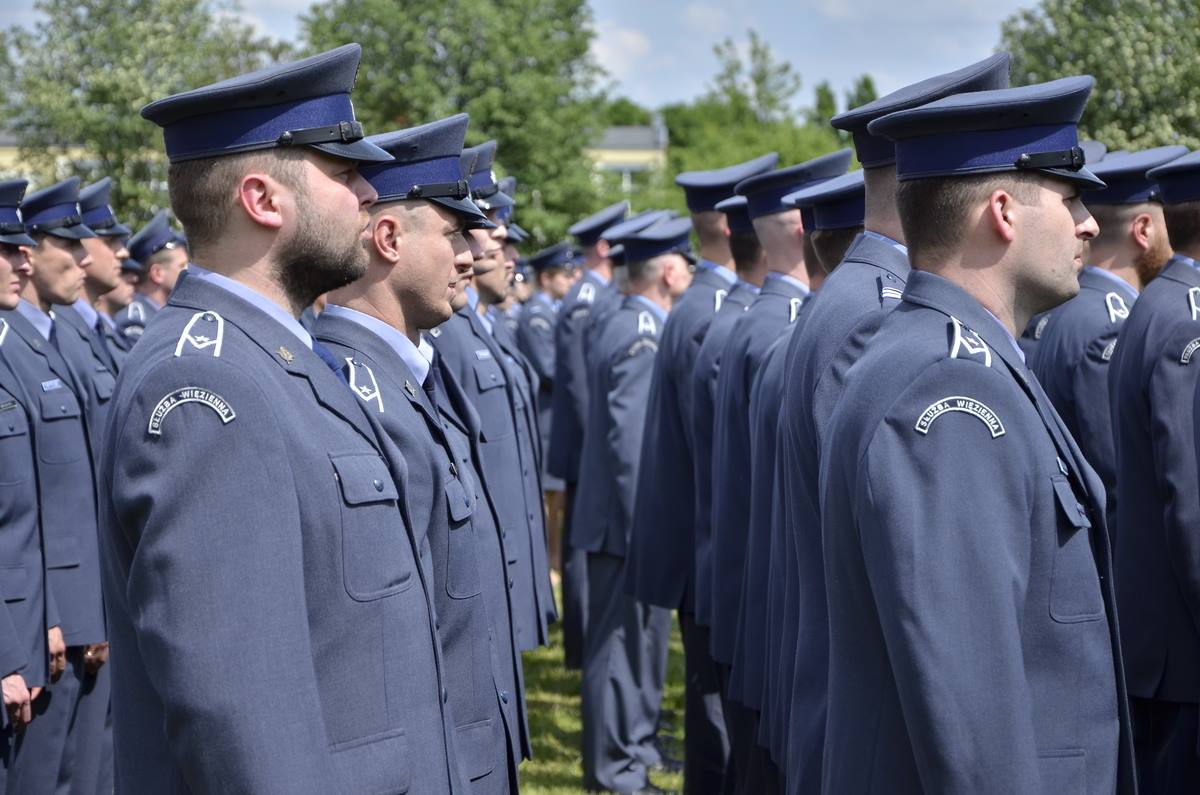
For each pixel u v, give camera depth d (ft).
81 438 16.34
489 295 18.84
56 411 16.10
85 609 16.02
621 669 19.21
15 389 14.97
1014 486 6.89
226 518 6.40
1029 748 6.68
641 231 21.02
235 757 6.18
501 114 99.60
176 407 6.50
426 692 7.25
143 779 6.81
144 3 90.27
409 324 10.36
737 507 14.33
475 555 9.86
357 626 6.93
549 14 107.04
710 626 15.15
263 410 6.66
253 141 7.18
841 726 7.54
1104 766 7.10
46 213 17.40
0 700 13.11
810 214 13.32
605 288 28.76
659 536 17.40
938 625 6.71
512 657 11.41
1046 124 7.55
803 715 9.27
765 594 12.60
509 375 16.14
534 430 18.92
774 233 14.30
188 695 6.21
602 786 19.11
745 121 116.06
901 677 6.79
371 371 9.52
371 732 6.91
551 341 33.58
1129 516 13.20
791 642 10.70
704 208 17.75
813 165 14.14
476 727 9.68
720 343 15.98
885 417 7.07
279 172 7.20
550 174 102.83
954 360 7.08
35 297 17.63
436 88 99.40
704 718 16.49
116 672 7.01
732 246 16.35
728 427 14.43
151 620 6.31
